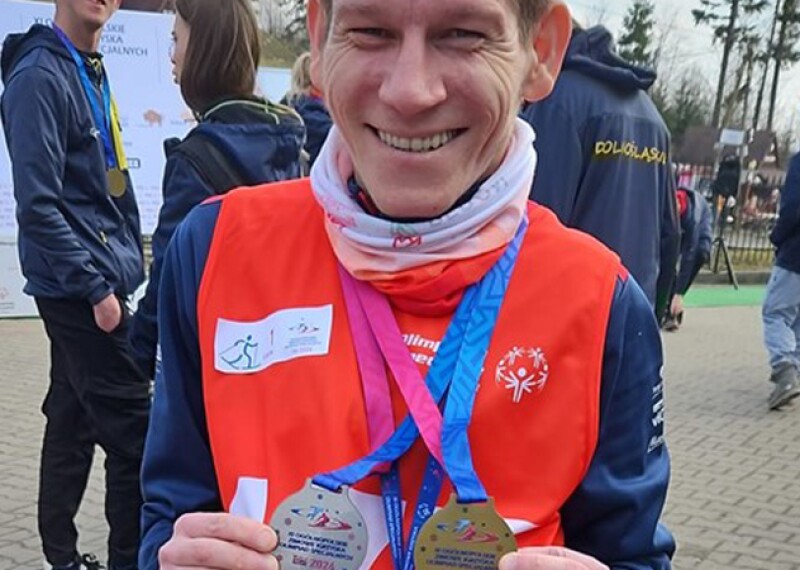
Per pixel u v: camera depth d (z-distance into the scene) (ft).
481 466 3.56
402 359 3.64
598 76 8.74
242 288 3.96
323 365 3.73
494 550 3.35
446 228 3.62
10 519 12.37
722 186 54.24
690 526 13.60
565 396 3.63
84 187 9.37
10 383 19.49
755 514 14.19
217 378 3.88
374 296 3.76
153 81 26.84
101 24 9.77
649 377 3.92
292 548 3.48
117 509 9.55
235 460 3.74
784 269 20.56
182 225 4.28
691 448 17.61
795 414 20.52
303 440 3.67
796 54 110.01
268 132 7.84
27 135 8.79
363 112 3.58
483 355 3.64
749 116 112.68
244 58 7.94
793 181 19.83
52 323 9.26
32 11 24.38
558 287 3.74
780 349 20.81
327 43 3.68
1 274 26.32
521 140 3.87
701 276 49.90
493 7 3.40
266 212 4.10
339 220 3.76
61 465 10.00
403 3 3.35
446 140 3.54
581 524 3.83
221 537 3.44
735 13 108.58
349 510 3.46
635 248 8.99
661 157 9.35
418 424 3.51
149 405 9.50
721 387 23.24
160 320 4.21
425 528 3.38
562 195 8.55
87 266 8.94
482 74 3.44
